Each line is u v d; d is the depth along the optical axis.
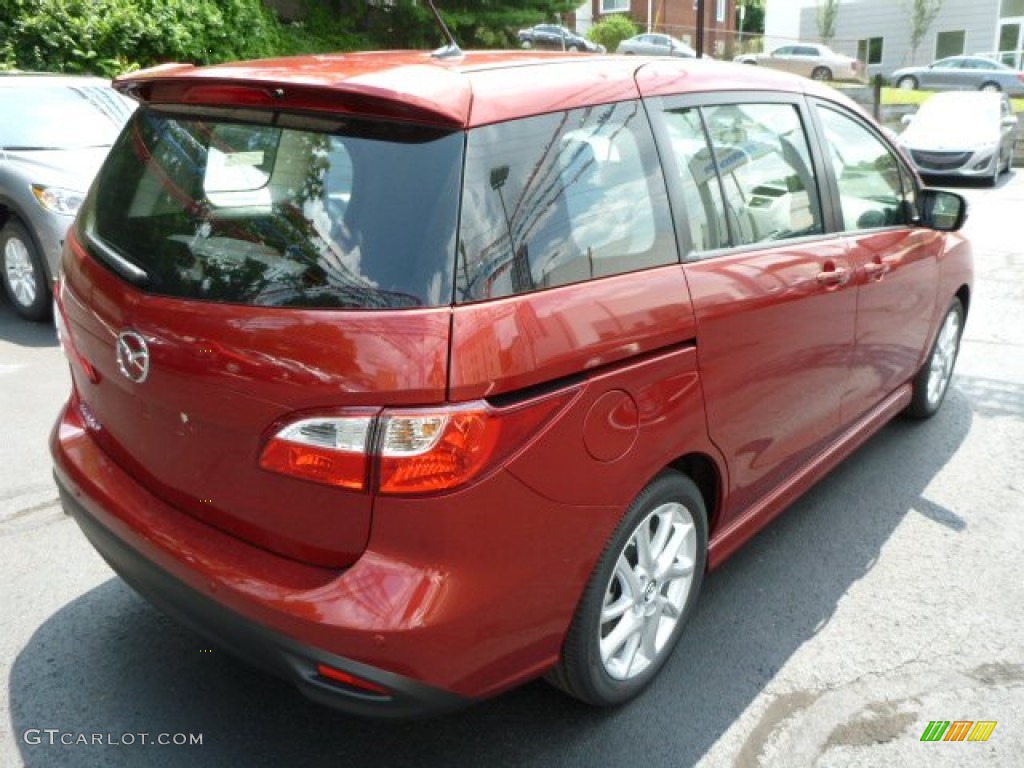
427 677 2.10
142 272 2.40
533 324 2.18
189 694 2.82
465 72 2.37
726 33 30.02
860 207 3.86
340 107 2.23
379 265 2.09
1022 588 3.54
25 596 3.30
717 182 2.94
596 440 2.34
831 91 3.84
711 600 3.41
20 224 6.54
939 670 3.04
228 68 2.51
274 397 2.10
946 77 30.19
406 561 2.08
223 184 2.39
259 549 2.27
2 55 11.40
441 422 2.01
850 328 3.63
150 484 2.52
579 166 2.44
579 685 2.57
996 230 11.56
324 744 2.63
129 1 12.67
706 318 2.69
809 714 2.82
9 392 5.27
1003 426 5.19
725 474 2.97
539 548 2.25
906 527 4.00
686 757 2.62
